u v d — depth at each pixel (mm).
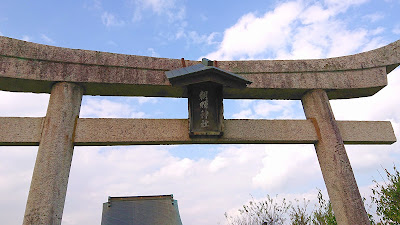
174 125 5758
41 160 4742
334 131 6035
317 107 6352
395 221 6734
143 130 5566
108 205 19484
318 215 8086
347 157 5785
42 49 5641
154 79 6031
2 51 5301
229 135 5789
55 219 4461
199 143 5805
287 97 6805
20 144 5027
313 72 6684
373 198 7305
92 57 5895
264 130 5996
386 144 6402
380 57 6734
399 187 7020
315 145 6207
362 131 6285
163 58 6359
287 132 6051
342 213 5309
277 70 6566
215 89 5566
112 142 5340
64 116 5254
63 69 5656
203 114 5488
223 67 6438
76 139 5223
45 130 5051
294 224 7969
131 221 18516
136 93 6223
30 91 5746
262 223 8141
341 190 5445
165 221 19172
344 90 6613
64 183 4828
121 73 5922
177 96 6492
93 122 5461
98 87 5875
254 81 6371
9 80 5320
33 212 4340
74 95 5574
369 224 5195
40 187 4531
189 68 5387
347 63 6766
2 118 5074
